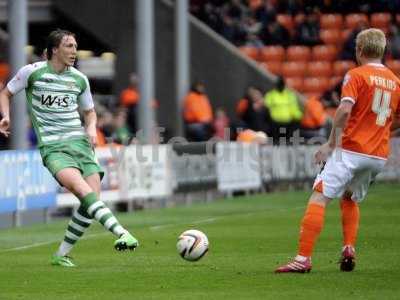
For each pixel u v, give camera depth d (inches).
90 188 1247.5
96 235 1750.7
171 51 3462.1
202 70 3513.8
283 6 3927.2
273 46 3789.4
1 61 3484.3
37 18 3481.8
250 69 3469.5
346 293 1075.3
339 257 1380.4
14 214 2003.0
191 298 1060.5
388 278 1179.3
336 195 1193.4
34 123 1288.1
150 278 1205.7
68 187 1251.8
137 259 1397.6
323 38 3838.6
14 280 1200.2
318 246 1521.9
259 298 1053.2
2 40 3489.2
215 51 3496.6
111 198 2268.7
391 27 3745.1
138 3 2743.6
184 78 3029.0
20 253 1502.2
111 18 3472.0
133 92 3120.1
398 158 3235.7
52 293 1103.0
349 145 1182.3
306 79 3745.1
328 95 3567.9
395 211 2121.1
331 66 3732.8
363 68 1187.9
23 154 2009.1
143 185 2388.0
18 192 1990.7
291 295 1067.3
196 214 2187.5
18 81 1285.7
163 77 3474.4
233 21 3809.1
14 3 2268.7
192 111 2994.6
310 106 3132.4
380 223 1871.3
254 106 3100.4
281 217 2050.9
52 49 1282.0
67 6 3486.7
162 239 1668.3
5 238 1748.3
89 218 1318.9
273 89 3383.4
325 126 3196.4
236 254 1445.6
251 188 2817.4
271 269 1272.1
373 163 1187.9
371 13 3882.9
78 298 1071.0
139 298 1065.5
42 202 2069.4
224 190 2696.9
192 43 3523.6
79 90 1289.4
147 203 2476.6
